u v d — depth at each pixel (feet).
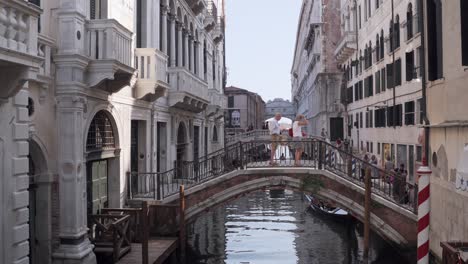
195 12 66.03
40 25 28.73
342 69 118.52
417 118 56.29
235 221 68.69
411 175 59.26
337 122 127.24
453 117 30.12
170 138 54.08
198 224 66.13
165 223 41.19
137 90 41.98
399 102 64.18
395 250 43.65
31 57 20.76
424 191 21.03
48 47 29.12
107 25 31.99
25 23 20.79
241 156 44.98
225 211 78.38
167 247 37.50
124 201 40.70
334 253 49.37
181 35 58.95
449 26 30.73
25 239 23.43
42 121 29.01
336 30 128.67
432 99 34.81
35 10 20.99
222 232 60.49
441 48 32.76
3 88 21.01
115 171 39.60
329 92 127.95
